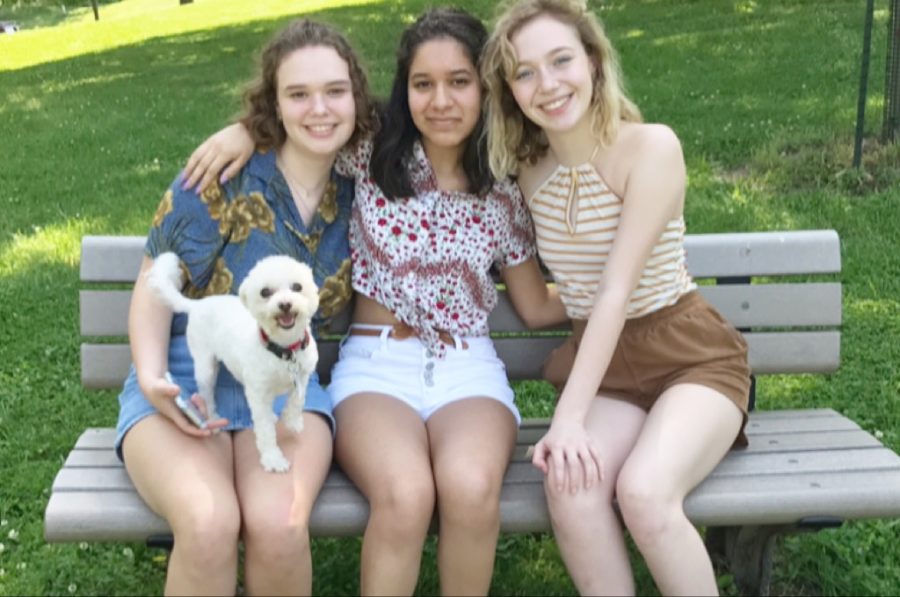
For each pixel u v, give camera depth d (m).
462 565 2.66
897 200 5.85
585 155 2.96
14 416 4.24
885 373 4.34
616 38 10.85
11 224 6.52
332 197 3.08
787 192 6.20
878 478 2.80
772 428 3.18
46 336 4.92
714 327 2.96
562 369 3.15
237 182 3.00
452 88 2.95
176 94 10.67
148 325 2.93
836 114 7.45
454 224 3.05
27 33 18.45
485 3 13.40
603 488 2.67
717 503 2.73
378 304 3.11
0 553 3.37
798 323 3.33
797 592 3.20
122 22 18.27
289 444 2.76
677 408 2.79
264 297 2.60
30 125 9.59
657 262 2.96
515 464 2.97
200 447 2.72
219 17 17.05
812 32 10.10
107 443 3.09
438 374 3.02
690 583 2.58
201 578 2.50
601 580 2.61
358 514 2.72
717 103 8.07
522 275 3.23
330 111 2.88
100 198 6.98
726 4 12.12
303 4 17.19
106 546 3.41
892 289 4.97
